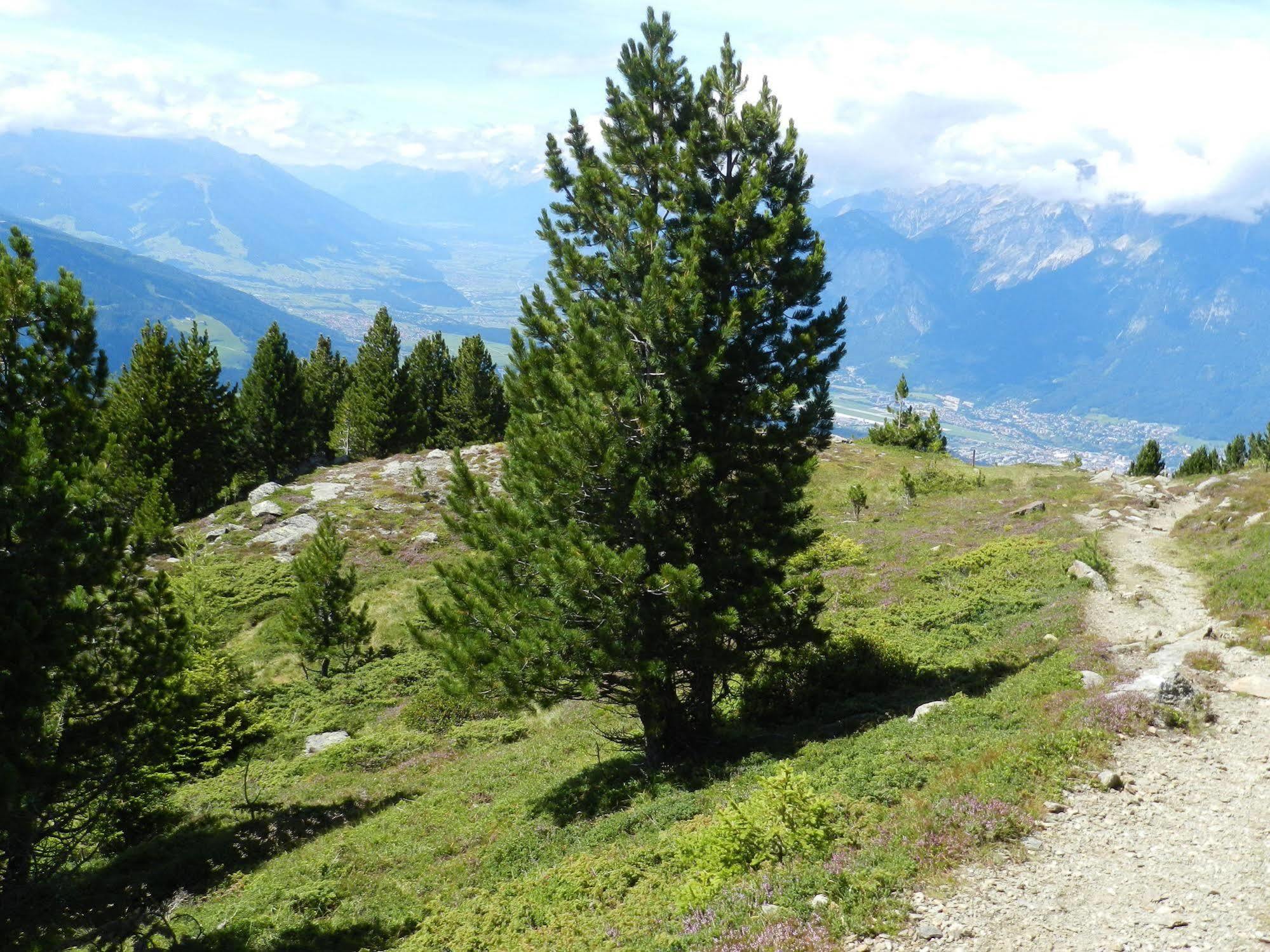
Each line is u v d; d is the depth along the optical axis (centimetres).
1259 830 1088
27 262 1420
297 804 2147
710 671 1812
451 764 2367
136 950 1248
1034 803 1175
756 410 1702
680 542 1689
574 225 1900
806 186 1888
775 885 1034
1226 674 1672
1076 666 1834
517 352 1859
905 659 2181
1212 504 4059
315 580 3281
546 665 1628
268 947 1303
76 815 1451
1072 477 5847
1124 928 895
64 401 1428
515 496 1830
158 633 1507
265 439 7269
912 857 1047
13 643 1252
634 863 1279
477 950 1138
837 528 4641
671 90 1828
